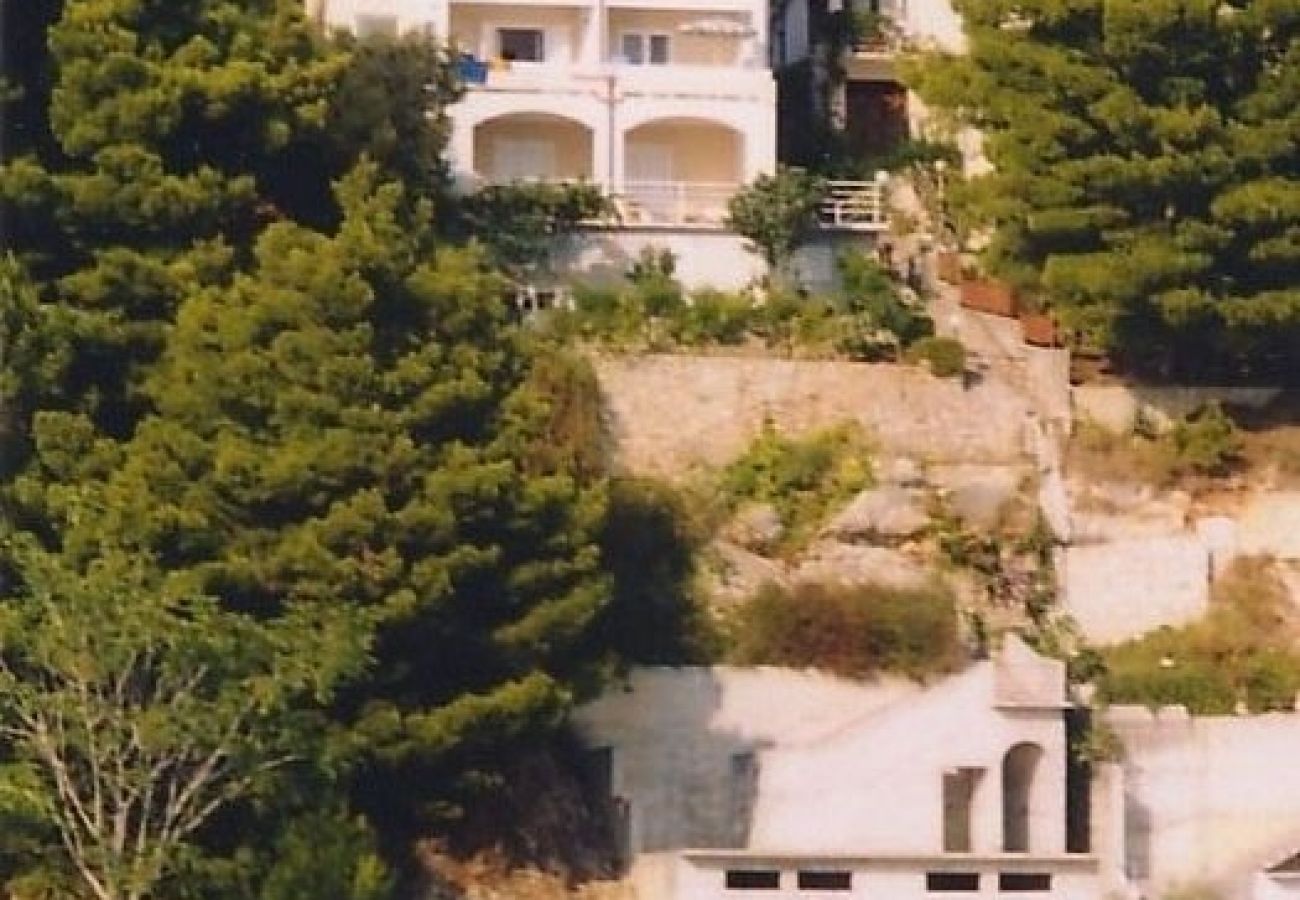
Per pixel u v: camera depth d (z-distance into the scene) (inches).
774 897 5285.4
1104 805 5506.9
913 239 6186.0
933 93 5959.6
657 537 5600.4
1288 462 5925.2
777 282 6102.4
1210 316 5861.2
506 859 5319.9
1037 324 6013.8
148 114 5472.4
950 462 5841.5
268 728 5049.2
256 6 5664.4
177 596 5039.4
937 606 5590.6
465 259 5403.5
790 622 5556.1
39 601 5012.3
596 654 5388.8
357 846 5088.6
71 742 5002.5
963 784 5462.6
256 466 5167.3
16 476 5280.5
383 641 5172.2
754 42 6387.8
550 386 5649.6
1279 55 5900.6
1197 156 5807.1
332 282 5236.2
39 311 5310.0
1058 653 5625.0
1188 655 5728.3
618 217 6082.7
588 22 6338.6
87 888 5103.3
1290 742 5600.4
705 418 5787.4
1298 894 5502.0
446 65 5935.0
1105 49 5871.1
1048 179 5861.2
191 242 5477.4
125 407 5354.3
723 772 5487.2
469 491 5187.0
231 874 5073.8
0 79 5462.6
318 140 5644.7
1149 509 5866.1
